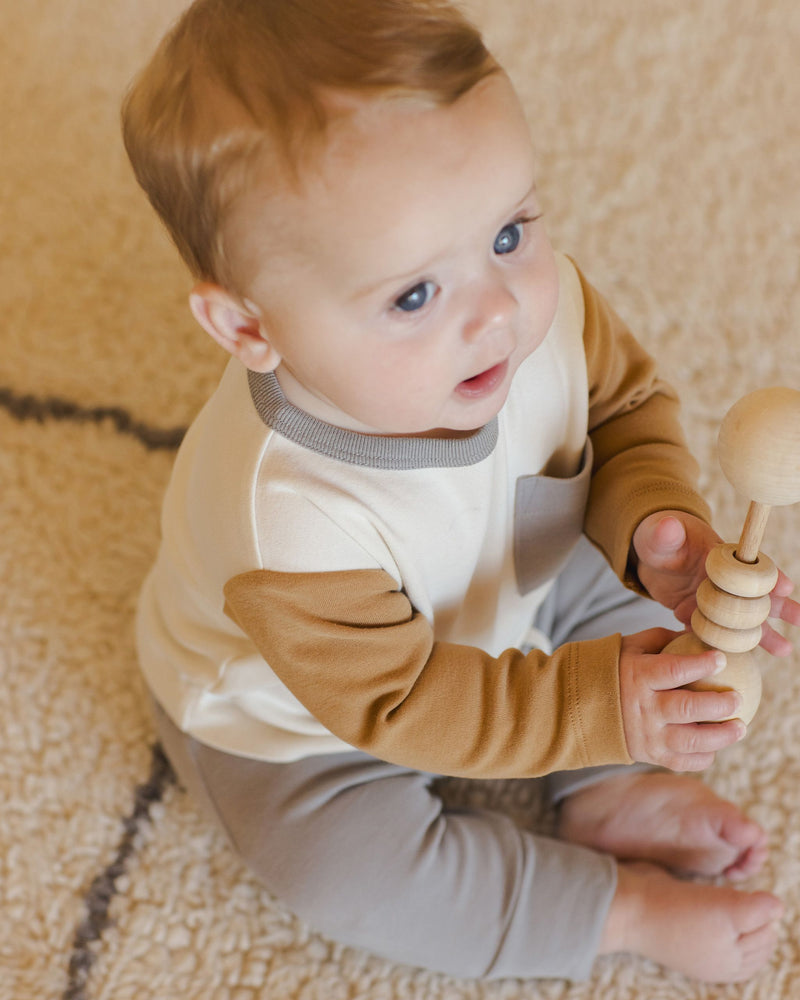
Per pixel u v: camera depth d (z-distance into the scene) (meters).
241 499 0.68
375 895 0.82
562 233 1.26
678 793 0.88
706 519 0.77
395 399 0.60
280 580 0.67
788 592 0.68
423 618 0.73
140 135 0.60
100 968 0.88
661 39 1.38
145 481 1.13
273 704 0.83
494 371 0.62
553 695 0.68
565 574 0.94
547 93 1.36
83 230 1.31
